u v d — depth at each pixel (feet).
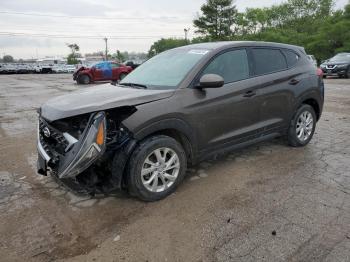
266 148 17.58
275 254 8.95
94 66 69.15
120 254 9.16
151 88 12.96
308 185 13.00
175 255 9.06
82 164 10.30
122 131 11.28
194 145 12.82
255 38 173.17
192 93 12.58
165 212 11.25
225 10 190.49
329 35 121.19
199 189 12.87
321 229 10.02
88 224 10.65
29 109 33.27
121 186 11.84
